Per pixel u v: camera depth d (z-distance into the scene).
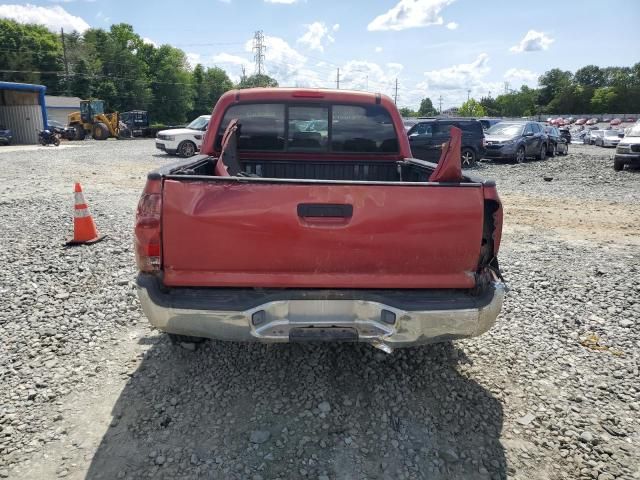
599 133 41.25
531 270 6.19
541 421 3.17
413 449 2.88
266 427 3.01
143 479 2.61
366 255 2.85
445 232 2.86
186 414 3.13
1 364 3.69
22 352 3.86
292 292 2.85
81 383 3.46
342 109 4.80
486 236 2.98
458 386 3.50
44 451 2.80
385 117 4.86
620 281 5.79
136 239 2.81
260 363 3.71
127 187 12.42
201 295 2.83
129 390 3.39
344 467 2.72
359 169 4.94
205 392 3.36
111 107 74.44
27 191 11.30
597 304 5.10
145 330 4.27
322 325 2.87
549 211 10.52
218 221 2.77
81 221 6.86
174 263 2.83
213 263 2.83
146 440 2.90
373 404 3.26
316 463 2.74
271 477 2.63
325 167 4.92
